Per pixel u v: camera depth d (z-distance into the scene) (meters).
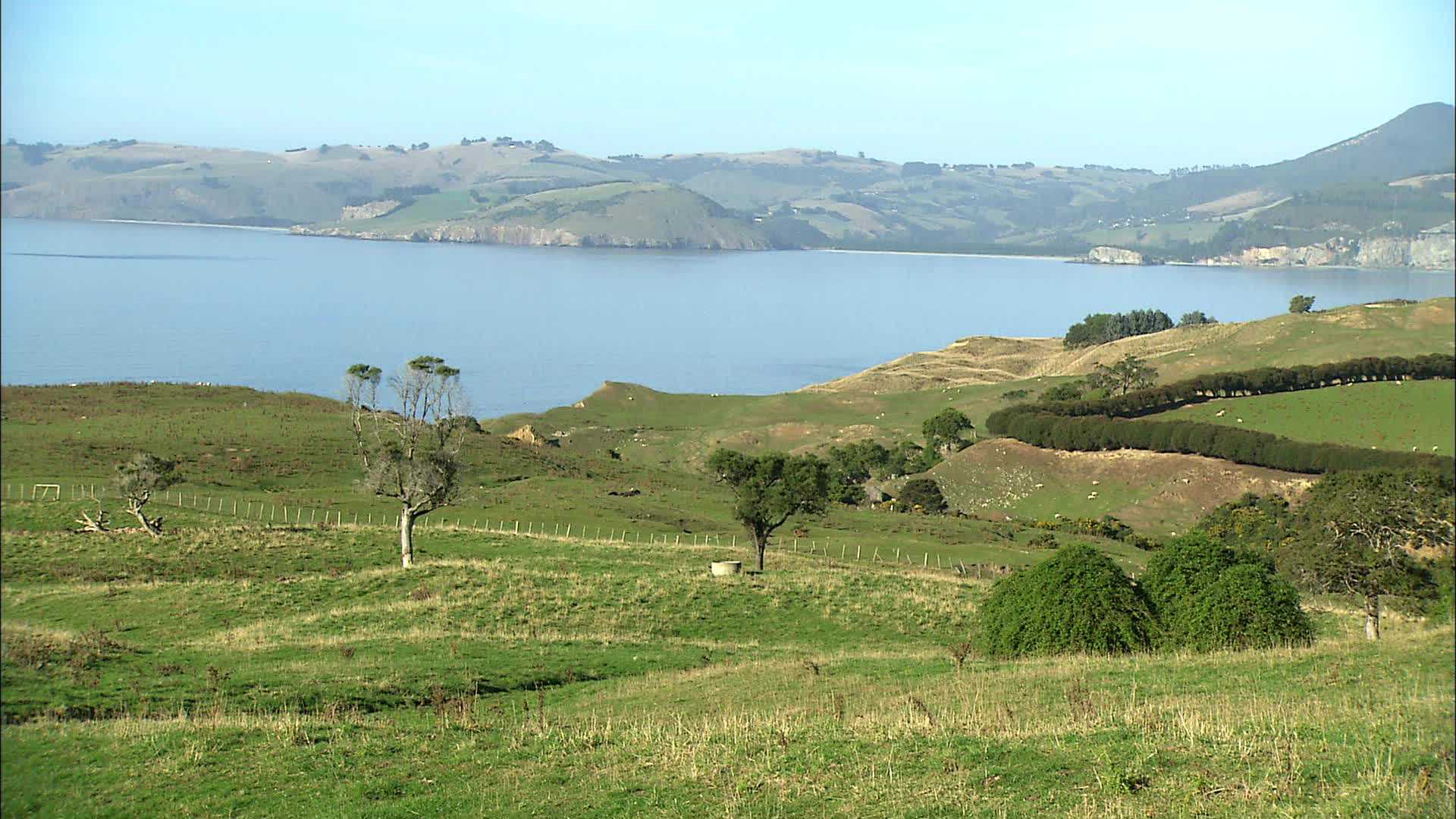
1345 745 15.48
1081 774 14.95
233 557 42.09
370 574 38.72
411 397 45.94
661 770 16.30
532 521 57.88
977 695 21.05
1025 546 63.12
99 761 16.97
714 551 50.97
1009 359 189.75
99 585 36.88
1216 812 13.28
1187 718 17.48
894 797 14.39
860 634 34.50
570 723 20.05
